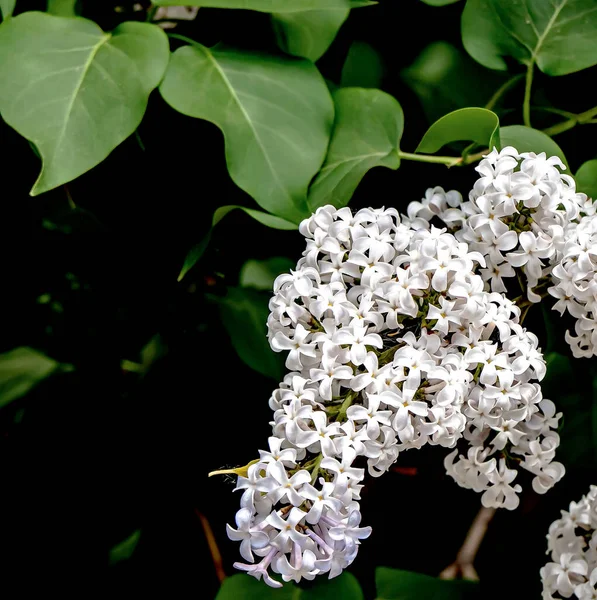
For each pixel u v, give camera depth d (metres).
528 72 1.06
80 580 1.15
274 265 1.07
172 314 1.13
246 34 1.04
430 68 1.08
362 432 0.92
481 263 0.95
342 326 0.94
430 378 0.93
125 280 1.13
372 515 1.17
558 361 1.05
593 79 1.08
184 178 1.09
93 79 0.99
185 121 1.07
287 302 0.95
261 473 0.92
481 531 1.16
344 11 1.03
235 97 1.01
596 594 1.00
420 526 1.17
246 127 1.01
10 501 1.14
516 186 0.96
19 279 1.13
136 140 1.08
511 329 0.96
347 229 0.96
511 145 1.03
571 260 0.96
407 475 1.17
